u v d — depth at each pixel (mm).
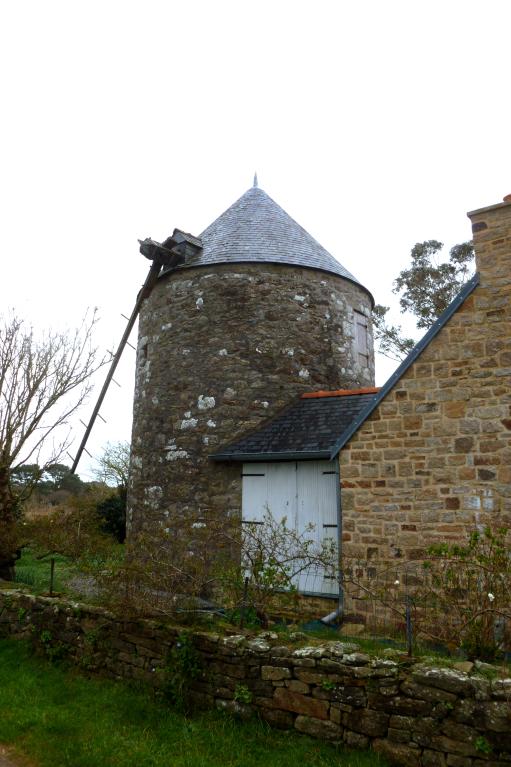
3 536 10203
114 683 5930
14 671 6625
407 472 7566
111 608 6270
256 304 11570
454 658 4785
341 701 4531
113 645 6184
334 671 4621
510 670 4242
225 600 6242
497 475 6984
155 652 5719
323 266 12445
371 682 4430
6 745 4863
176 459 11055
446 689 4125
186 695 5309
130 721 5105
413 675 4281
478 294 7426
